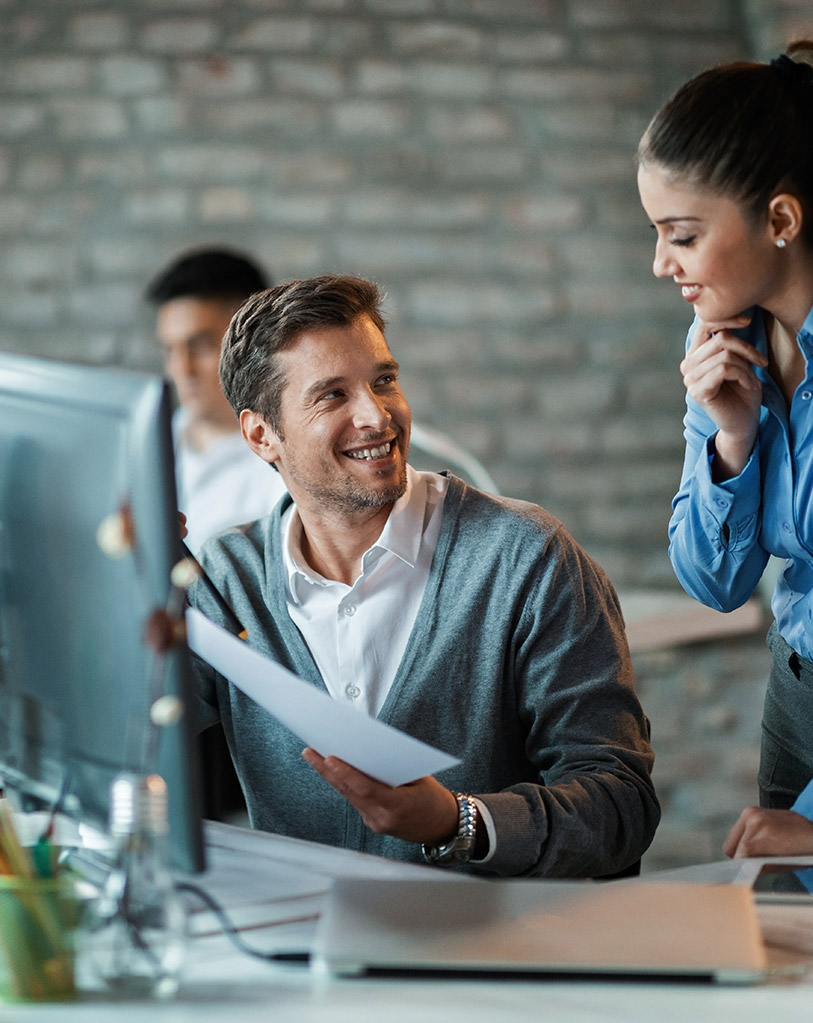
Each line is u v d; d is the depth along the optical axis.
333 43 4.18
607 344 4.30
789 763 1.75
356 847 1.54
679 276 1.49
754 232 1.43
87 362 1.01
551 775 1.48
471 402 4.25
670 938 0.97
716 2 4.30
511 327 4.27
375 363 1.55
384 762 1.18
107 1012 0.90
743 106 1.41
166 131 4.14
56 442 1.01
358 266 4.21
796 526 1.62
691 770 3.85
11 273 4.13
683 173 1.42
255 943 1.03
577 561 1.58
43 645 1.06
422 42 4.21
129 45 4.13
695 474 1.67
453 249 4.23
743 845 1.38
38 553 1.04
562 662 1.53
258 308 1.58
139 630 0.96
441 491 1.66
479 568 1.57
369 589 1.60
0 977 0.92
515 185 4.25
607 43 4.27
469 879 1.16
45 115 4.12
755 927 0.99
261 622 1.63
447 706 1.55
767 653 3.89
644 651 3.83
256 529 1.72
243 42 4.16
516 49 4.24
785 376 1.62
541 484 4.29
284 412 1.56
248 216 4.17
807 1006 0.89
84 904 0.94
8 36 4.11
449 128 4.22
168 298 3.02
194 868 0.98
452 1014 0.88
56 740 1.08
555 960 0.94
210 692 1.70
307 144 4.18
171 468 0.93
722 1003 0.90
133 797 0.94
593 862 1.38
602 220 4.29
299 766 1.58
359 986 0.94
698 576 1.73
